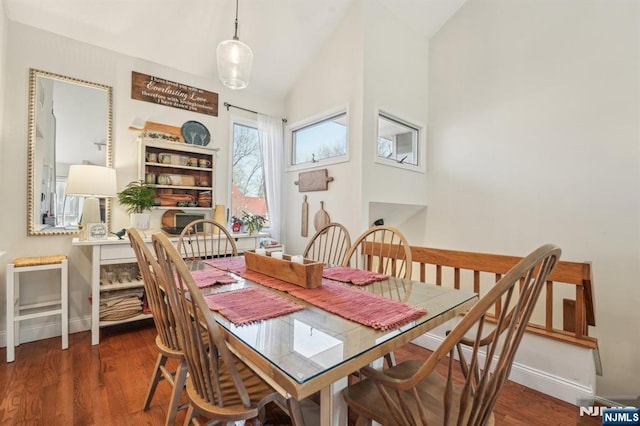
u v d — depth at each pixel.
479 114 3.28
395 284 1.48
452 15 3.49
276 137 3.82
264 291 1.30
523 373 1.95
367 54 2.95
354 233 2.97
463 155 3.40
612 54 2.49
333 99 3.23
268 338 0.87
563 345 1.82
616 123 2.47
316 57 3.46
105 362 2.11
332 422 1.00
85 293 2.67
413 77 3.51
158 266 1.17
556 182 2.76
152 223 2.97
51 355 2.20
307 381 0.67
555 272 1.87
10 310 2.10
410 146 3.62
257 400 1.02
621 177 2.45
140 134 2.88
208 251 2.97
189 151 3.13
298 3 2.88
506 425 1.58
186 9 2.65
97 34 2.61
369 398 1.03
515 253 3.01
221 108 3.45
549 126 2.81
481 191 3.26
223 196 3.46
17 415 1.57
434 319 1.05
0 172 2.29
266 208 3.87
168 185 2.96
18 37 2.36
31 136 2.42
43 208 2.47
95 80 2.69
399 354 2.34
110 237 2.58
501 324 0.78
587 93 2.60
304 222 3.58
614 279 2.47
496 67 3.15
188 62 3.11
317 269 1.36
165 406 1.66
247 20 2.90
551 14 2.79
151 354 2.24
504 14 3.09
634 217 2.39
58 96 2.53
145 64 2.95
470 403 1.02
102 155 2.72
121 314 2.54
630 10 2.41
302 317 1.02
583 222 2.62
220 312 1.06
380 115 3.20
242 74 2.00
